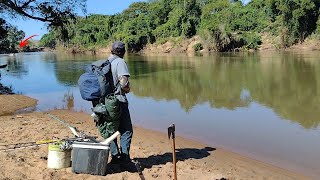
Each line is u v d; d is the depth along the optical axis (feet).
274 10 275.39
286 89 66.85
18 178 19.77
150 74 104.22
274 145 32.14
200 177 22.06
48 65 164.04
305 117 43.45
